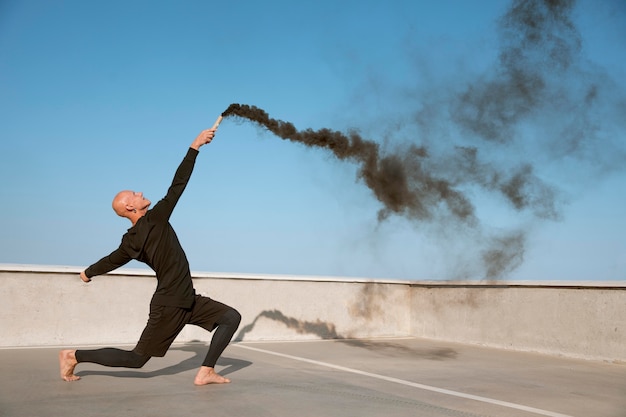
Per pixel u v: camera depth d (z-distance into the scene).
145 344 4.35
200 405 3.91
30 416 3.50
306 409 3.91
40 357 5.91
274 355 6.72
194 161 4.49
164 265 4.31
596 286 7.21
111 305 7.29
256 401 4.09
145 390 4.35
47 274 6.94
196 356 6.37
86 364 5.47
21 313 6.77
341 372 5.62
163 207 4.34
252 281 8.26
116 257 4.46
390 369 5.96
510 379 5.61
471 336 8.63
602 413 4.23
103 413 3.62
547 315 7.72
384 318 9.40
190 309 4.52
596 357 7.16
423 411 4.00
